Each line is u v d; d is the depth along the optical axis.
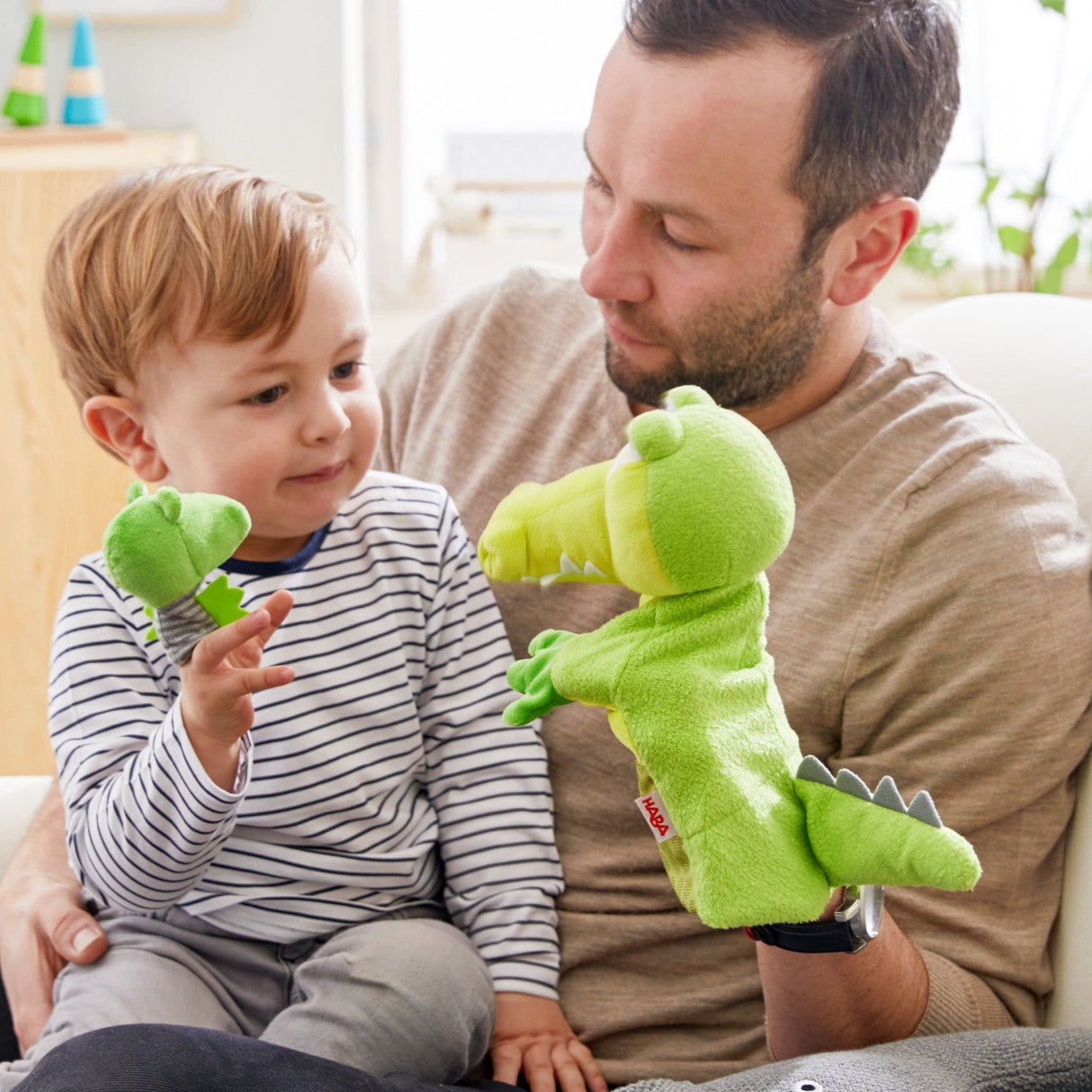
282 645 0.92
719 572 0.54
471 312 1.15
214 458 0.87
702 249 0.86
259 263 0.84
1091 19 2.13
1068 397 1.03
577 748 0.97
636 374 0.92
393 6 2.31
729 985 0.90
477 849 0.95
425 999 0.81
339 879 0.92
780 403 0.95
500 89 2.40
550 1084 0.85
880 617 0.87
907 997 0.76
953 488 0.87
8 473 1.67
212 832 0.78
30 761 1.76
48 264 0.91
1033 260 2.19
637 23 0.83
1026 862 0.85
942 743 0.85
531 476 1.04
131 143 1.85
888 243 0.90
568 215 2.41
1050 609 0.83
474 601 1.01
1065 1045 0.70
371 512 0.99
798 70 0.82
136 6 1.95
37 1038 0.89
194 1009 0.85
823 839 0.56
